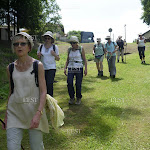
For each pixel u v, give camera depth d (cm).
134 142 347
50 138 381
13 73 240
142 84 730
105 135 378
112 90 693
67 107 554
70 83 559
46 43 539
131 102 552
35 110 242
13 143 232
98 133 387
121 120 441
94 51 974
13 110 244
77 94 567
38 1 2588
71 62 549
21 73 238
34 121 228
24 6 2436
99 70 990
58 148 347
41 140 248
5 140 387
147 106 512
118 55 1352
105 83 810
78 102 573
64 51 2083
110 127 409
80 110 525
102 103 567
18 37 236
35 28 2781
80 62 552
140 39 1223
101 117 463
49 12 3334
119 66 1175
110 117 460
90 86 777
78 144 355
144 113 470
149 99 562
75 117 477
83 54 554
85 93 683
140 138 358
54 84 862
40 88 241
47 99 253
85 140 367
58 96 677
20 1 2416
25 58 239
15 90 242
